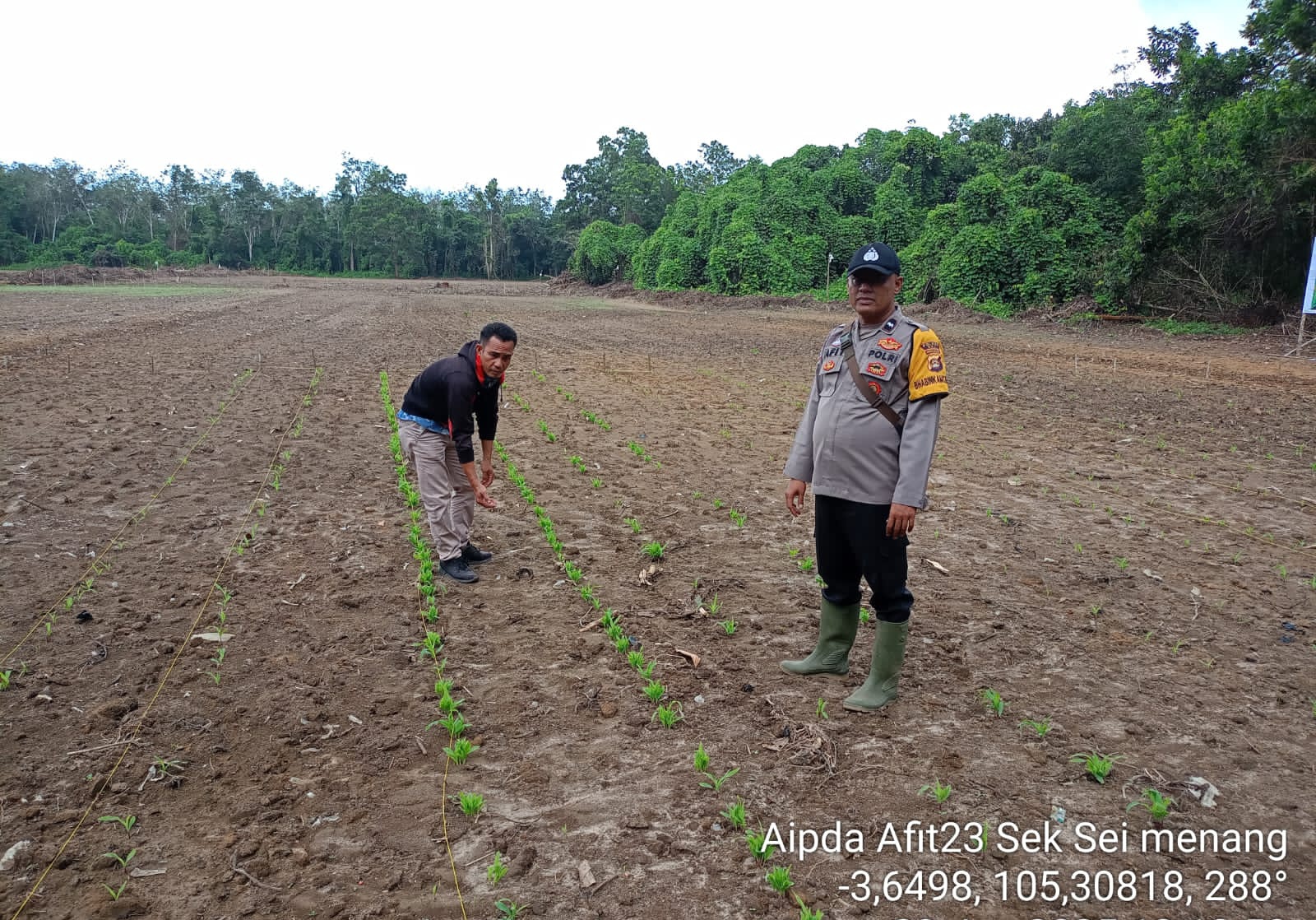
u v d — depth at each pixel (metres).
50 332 18.67
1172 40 30.69
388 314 30.19
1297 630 4.59
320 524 6.15
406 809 3.03
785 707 3.72
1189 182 23.00
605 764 3.30
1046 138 40.97
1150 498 7.27
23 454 7.82
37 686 3.82
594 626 4.53
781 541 6.00
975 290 29.69
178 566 5.29
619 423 10.36
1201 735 3.54
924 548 5.83
